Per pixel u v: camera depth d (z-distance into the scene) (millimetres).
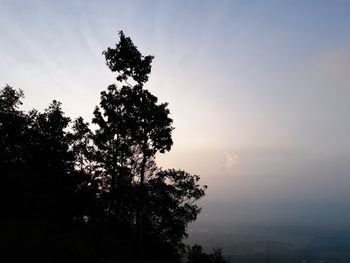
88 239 32750
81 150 40281
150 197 36969
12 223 26562
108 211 37969
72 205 39469
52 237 26312
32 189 34406
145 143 37250
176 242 37625
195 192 38094
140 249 34906
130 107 36969
